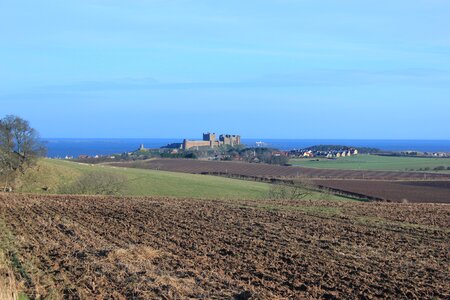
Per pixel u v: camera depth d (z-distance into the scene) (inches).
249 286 595.2
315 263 730.2
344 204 1621.6
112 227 1058.1
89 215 1256.8
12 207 1418.6
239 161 4697.3
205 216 1241.4
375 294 580.4
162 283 594.9
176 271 663.8
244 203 1581.0
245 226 1078.4
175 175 2979.8
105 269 659.4
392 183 2866.6
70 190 2311.8
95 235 955.3
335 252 809.5
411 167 4343.0
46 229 1022.4
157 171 3294.8
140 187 2443.4
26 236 933.8
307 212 1334.9
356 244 890.1
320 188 2488.9
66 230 1010.7
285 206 1493.6
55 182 2466.8
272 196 2199.8
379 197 2229.3
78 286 593.6
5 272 642.8
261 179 3068.4
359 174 3464.6
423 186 2714.1
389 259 765.9
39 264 700.7
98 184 2295.8
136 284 589.6
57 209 1380.4
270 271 677.9
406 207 1540.4
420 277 659.4
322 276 653.9
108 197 1802.4
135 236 947.3
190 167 3878.0
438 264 740.7
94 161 4281.5
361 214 1320.1
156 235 962.1
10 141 2442.2
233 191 2426.2
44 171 2561.5
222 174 3425.2
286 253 796.0
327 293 577.0
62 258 731.4
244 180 3011.8
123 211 1338.6
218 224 1107.9
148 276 625.9
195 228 1048.8
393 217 1270.9
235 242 887.1
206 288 584.1
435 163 4909.0
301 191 2208.4
